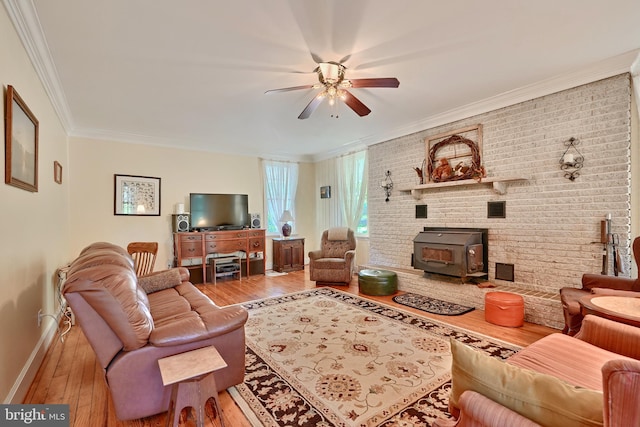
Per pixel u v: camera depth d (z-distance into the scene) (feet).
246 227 19.43
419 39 7.56
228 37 7.36
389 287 13.70
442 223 13.93
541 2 6.26
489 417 2.82
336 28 7.05
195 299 8.47
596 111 9.53
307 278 18.06
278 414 5.76
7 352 5.77
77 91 10.38
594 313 6.29
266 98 11.24
